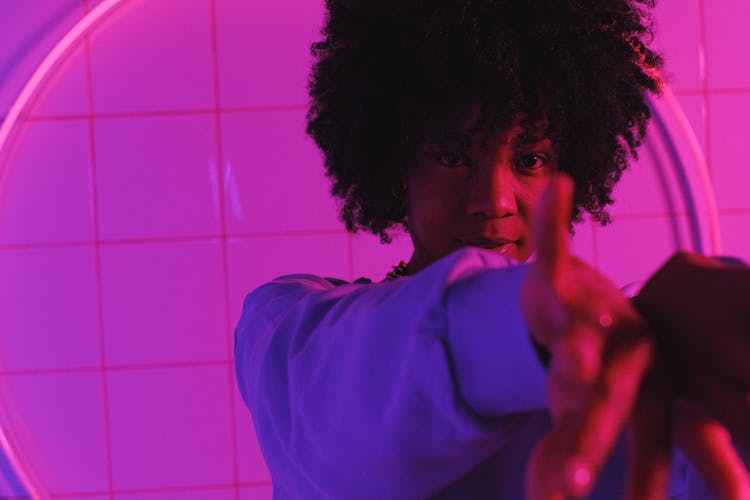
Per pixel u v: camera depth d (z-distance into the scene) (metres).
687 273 0.23
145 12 2.05
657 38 2.12
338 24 0.92
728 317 0.22
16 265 2.08
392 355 0.35
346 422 0.38
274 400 0.48
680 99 2.13
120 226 2.08
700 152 2.06
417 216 0.78
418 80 0.77
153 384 2.10
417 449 0.34
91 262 2.08
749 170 2.14
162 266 2.08
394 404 0.34
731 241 2.15
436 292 0.32
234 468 2.11
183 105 2.06
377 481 0.38
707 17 2.12
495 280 0.29
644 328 0.21
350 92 0.88
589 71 0.80
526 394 0.27
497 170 0.73
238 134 2.07
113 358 2.10
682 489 0.53
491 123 0.72
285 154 2.07
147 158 2.07
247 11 2.05
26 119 2.05
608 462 0.48
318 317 0.48
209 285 2.09
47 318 2.09
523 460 0.46
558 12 0.79
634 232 2.11
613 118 0.85
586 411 0.20
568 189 0.20
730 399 0.21
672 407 0.21
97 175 2.07
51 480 2.09
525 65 0.76
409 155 0.78
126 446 2.11
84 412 2.10
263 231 2.08
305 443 0.44
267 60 2.06
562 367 0.20
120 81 2.06
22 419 2.09
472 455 0.34
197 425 2.11
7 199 2.06
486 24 0.77
